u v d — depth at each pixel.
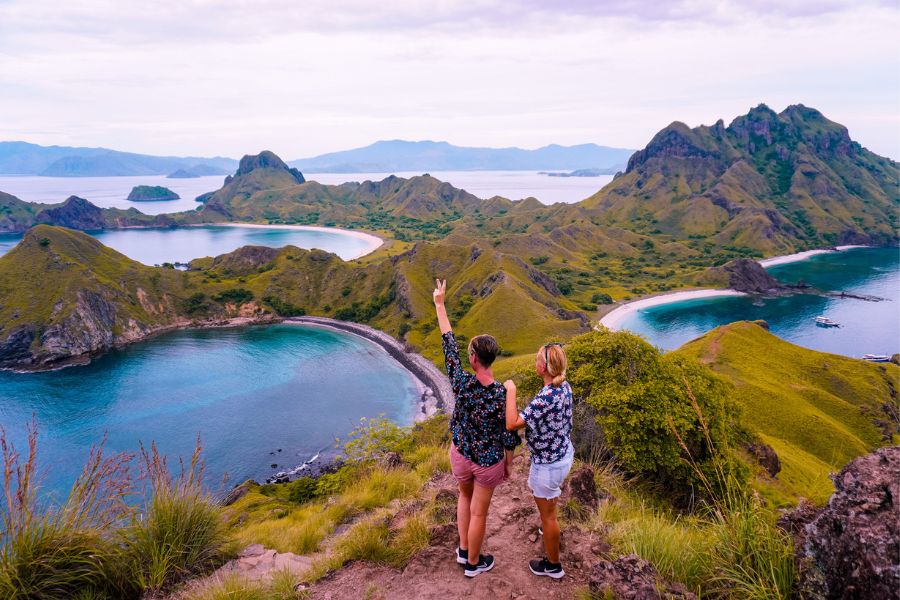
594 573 5.01
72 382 130.38
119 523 5.99
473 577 5.36
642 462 14.27
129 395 120.38
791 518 4.95
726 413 18.83
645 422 14.59
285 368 140.88
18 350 150.00
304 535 8.14
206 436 97.44
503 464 5.24
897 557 3.42
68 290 166.62
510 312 154.12
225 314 197.62
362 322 188.00
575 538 6.18
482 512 5.25
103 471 5.86
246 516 24.94
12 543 5.10
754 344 97.31
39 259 177.38
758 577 4.52
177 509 6.45
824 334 165.88
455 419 5.38
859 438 72.81
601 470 10.22
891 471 3.96
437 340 152.88
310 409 111.81
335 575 5.73
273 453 90.50
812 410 73.25
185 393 121.88
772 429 68.19
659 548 5.42
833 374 88.19
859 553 3.69
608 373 16.94
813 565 4.12
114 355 155.75
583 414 16.47
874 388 83.88
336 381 130.12
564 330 142.00
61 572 5.20
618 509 7.36
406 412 110.25
